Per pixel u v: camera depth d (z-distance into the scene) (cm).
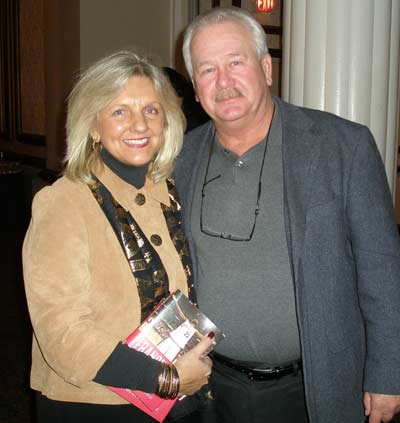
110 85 155
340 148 167
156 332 152
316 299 162
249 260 174
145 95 160
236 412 187
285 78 248
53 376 155
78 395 154
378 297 161
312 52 229
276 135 180
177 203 181
